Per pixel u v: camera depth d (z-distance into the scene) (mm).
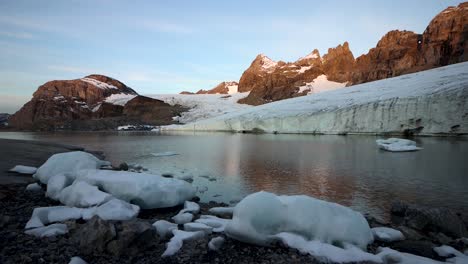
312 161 20031
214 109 114375
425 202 10078
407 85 51531
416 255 5344
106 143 36656
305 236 5660
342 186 12547
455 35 97750
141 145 33594
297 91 130125
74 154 11125
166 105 119875
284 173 15578
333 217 5828
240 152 25766
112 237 4895
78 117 110438
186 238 5629
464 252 5707
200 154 24328
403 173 15445
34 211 6465
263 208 5805
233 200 10148
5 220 6195
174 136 54094
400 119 41469
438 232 6852
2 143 20609
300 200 6164
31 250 4855
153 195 8078
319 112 51250
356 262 4793
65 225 5949
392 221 8078
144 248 5117
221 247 5406
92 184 8289
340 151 25844
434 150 24719
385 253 5141
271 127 57938
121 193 7953
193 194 9516
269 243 5473
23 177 10695
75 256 4684
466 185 12547
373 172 15789
